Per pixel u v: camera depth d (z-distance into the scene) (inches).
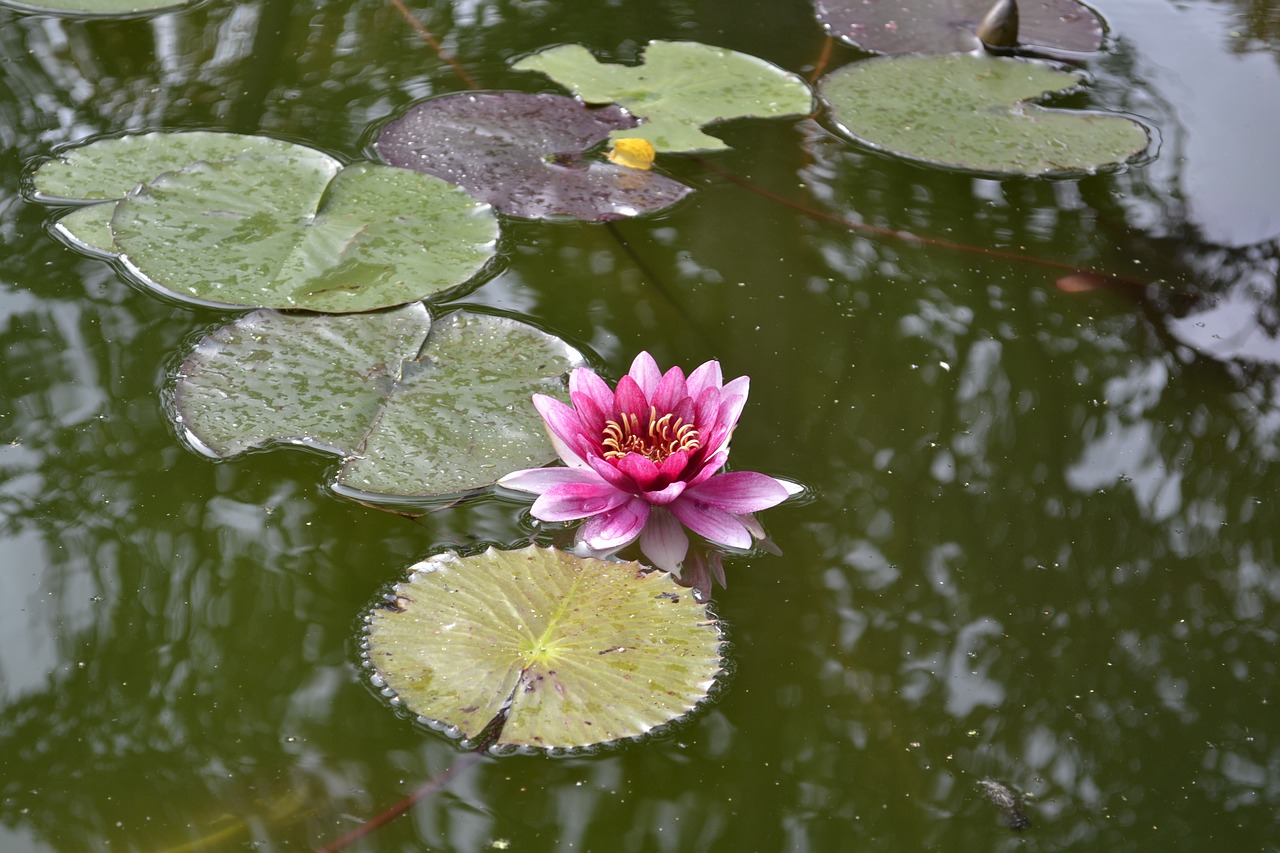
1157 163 88.7
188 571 75.9
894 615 76.2
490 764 73.7
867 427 79.8
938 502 78.3
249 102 88.5
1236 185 87.9
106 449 77.8
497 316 81.2
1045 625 76.2
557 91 90.4
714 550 77.1
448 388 79.1
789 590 76.5
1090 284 84.0
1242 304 83.7
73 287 81.3
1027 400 80.7
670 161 87.6
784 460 79.0
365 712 74.2
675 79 90.9
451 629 75.0
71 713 74.0
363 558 76.3
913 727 74.6
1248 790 74.0
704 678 74.6
